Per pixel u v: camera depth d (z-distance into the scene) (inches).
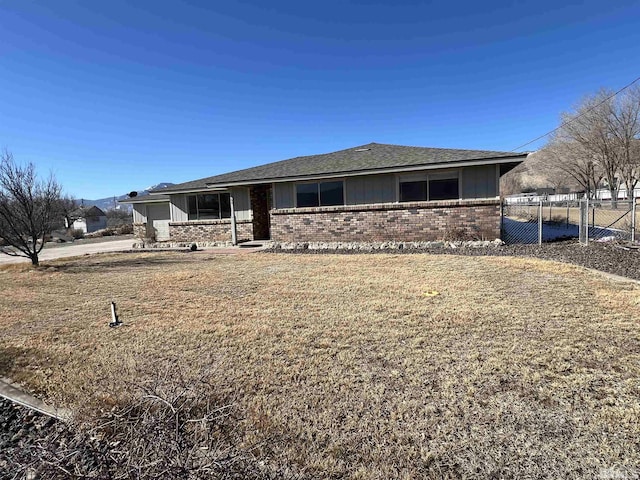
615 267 299.9
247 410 106.3
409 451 88.9
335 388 119.3
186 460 69.7
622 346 145.1
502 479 79.3
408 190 482.0
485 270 304.7
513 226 687.7
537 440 91.4
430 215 469.1
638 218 687.7
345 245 500.4
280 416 103.8
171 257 498.9
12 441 98.0
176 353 151.3
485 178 444.8
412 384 120.4
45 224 470.0
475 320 180.2
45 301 255.0
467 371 128.2
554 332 161.6
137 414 93.0
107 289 289.6
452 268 319.0
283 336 167.2
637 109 1151.0
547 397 110.3
